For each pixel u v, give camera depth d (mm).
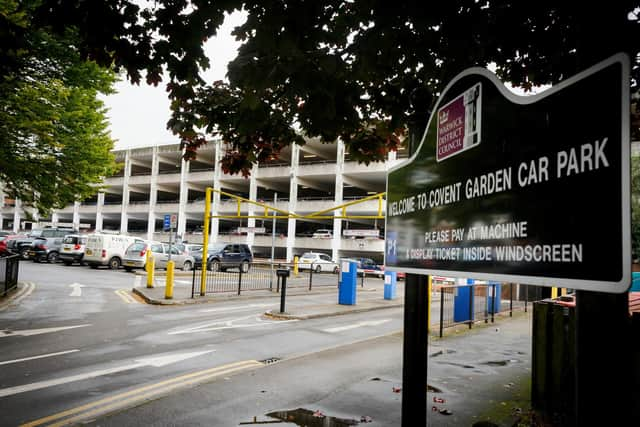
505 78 5625
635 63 4480
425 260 3051
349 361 6891
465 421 4473
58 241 29297
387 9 4039
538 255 2055
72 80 13289
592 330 1804
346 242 39531
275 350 8086
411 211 3264
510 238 2250
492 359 7203
